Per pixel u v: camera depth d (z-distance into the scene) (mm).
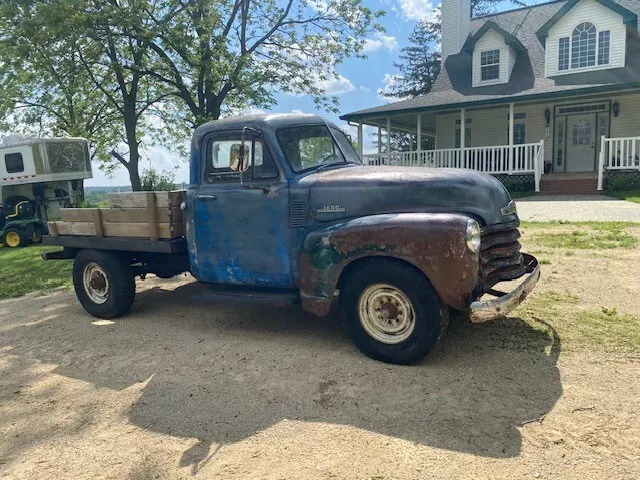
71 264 10586
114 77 22719
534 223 11078
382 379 3926
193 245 5254
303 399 3723
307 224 4582
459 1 25125
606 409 3314
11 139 15633
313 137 5141
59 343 5371
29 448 3332
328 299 4379
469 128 23484
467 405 3469
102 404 3887
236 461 3031
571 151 21344
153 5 20875
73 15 18062
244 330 5336
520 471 2762
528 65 22453
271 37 23844
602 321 4875
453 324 4992
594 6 19969
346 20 23281
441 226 3844
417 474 2791
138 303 6766
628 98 19938
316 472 2871
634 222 10422
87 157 17125
